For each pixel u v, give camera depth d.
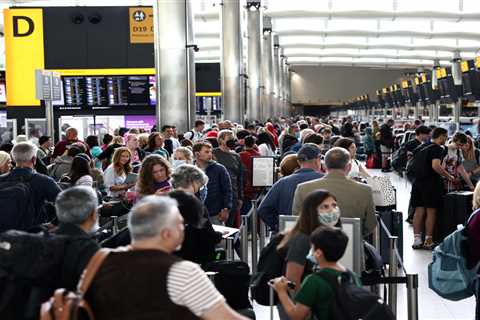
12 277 3.45
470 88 21.28
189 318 2.97
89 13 22.47
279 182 6.24
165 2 16.66
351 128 27.03
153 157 6.43
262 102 41.47
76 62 22.53
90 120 20.78
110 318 2.97
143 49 22.62
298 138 16.59
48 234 3.74
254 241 8.67
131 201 7.22
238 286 4.92
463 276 5.63
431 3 38.66
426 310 7.35
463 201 10.04
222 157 9.77
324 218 4.52
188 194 4.84
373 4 38.88
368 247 5.47
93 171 9.45
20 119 22.27
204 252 5.03
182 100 16.83
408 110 41.75
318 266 4.25
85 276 3.04
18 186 6.04
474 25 45.34
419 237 10.49
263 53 41.66
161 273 2.96
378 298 3.78
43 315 2.95
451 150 10.78
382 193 8.26
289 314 3.89
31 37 22.34
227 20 27.00
